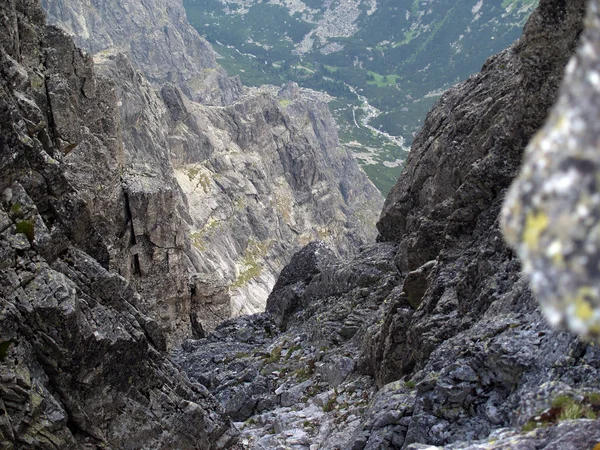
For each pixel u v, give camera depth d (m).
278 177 186.88
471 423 16.77
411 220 44.53
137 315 24.91
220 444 26.20
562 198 3.54
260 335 51.84
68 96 35.69
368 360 33.62
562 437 10.51
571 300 3.49
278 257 162.38
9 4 29.25
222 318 56.66
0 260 19.72
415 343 26.67
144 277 49.06
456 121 41.38
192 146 159.50
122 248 46.84
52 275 20.64
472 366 17.61
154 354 25.02
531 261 3.61
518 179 3.75
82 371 21.02
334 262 55.19
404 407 20.95
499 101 36.56
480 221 28.77
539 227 3.59
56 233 21.94
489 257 24.50
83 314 21.36
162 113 154.00
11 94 23.45
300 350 43.09
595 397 12.38
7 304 19.55
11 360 19.28
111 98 44.97
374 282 45.22
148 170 51.25
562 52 25.12
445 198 40.31
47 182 22.53
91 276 23.19
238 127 178.12
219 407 27.30
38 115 23.88
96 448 21.73
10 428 18.70
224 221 154.00
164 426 23.80
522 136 27.77
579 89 3.58
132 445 22.67
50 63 36.22
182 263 51.06
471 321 23.14
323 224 192.50
